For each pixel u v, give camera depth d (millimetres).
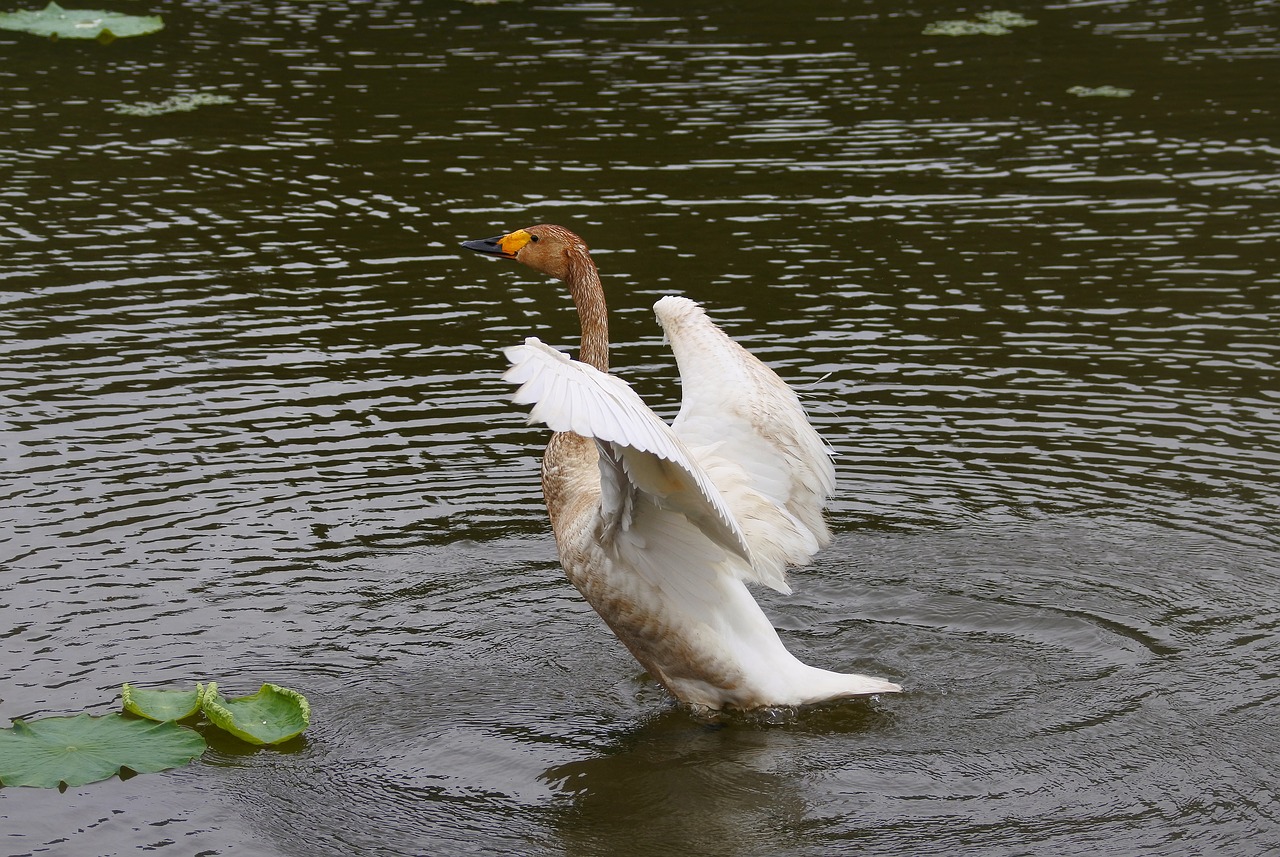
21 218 17391
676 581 8453
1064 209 17844
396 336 14438
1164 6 28109
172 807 7684
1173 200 18062
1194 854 7172
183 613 9578
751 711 8602
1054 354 13930
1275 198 18047
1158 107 21781
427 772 8055
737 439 9227
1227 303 15062
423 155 19703
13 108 21484
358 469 11727
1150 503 11086
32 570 10008
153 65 23875
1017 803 7656
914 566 10312
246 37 25703
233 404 12875
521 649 9359
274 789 7867
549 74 23484
